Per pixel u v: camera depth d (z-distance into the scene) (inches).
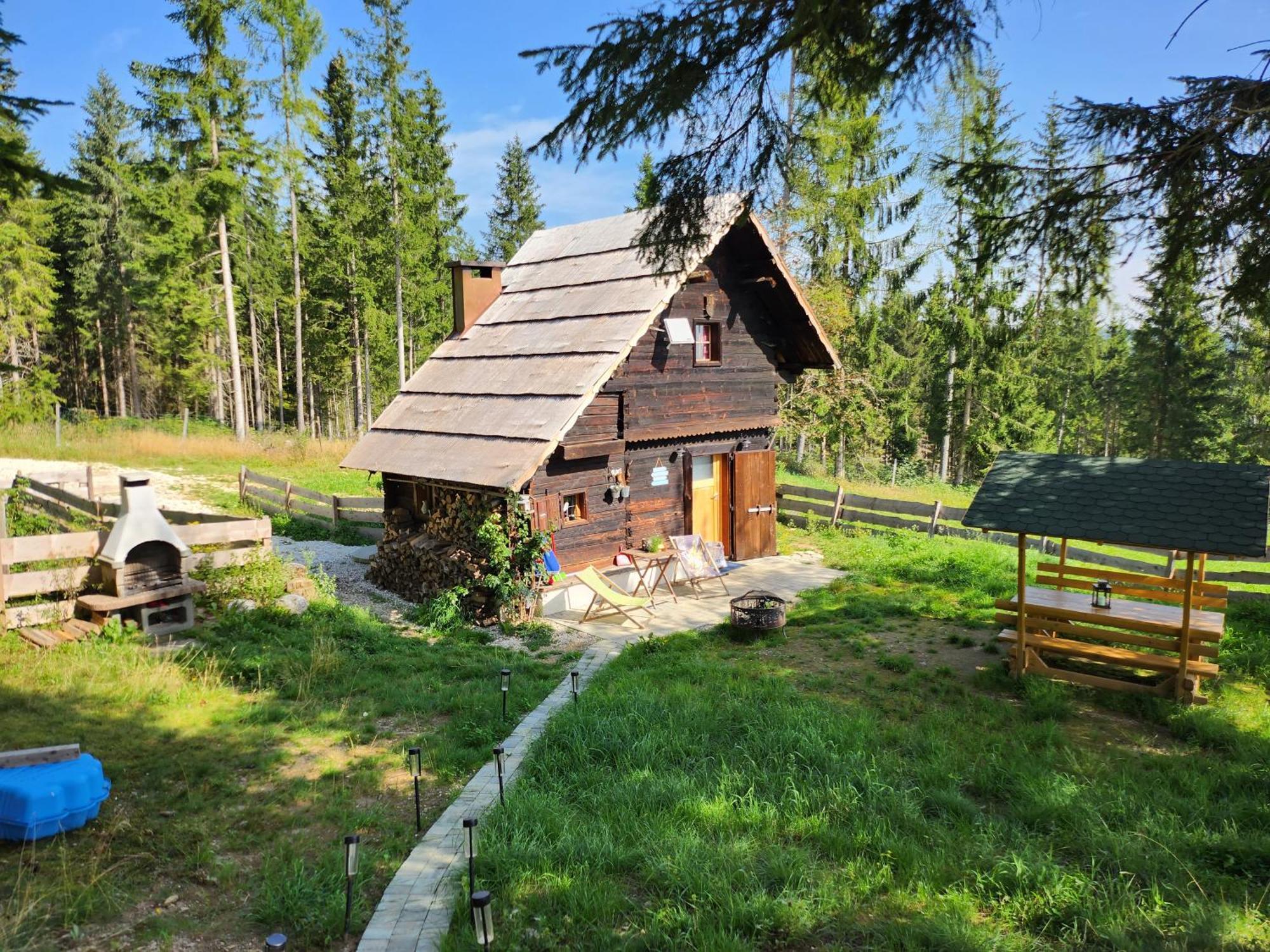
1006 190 233.8
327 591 524.7
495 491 500.1
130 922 190.4
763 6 193.9
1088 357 1771.7
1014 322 1136.8
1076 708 351.6
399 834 241.1
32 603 414.9
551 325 577.9
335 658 392.8
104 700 321.7
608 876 210.4
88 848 223.1
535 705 354.9
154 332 1736.0
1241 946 177.3
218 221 1248.2
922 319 1266.0
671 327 567.2
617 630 490.0
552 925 189.0
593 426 539.5
